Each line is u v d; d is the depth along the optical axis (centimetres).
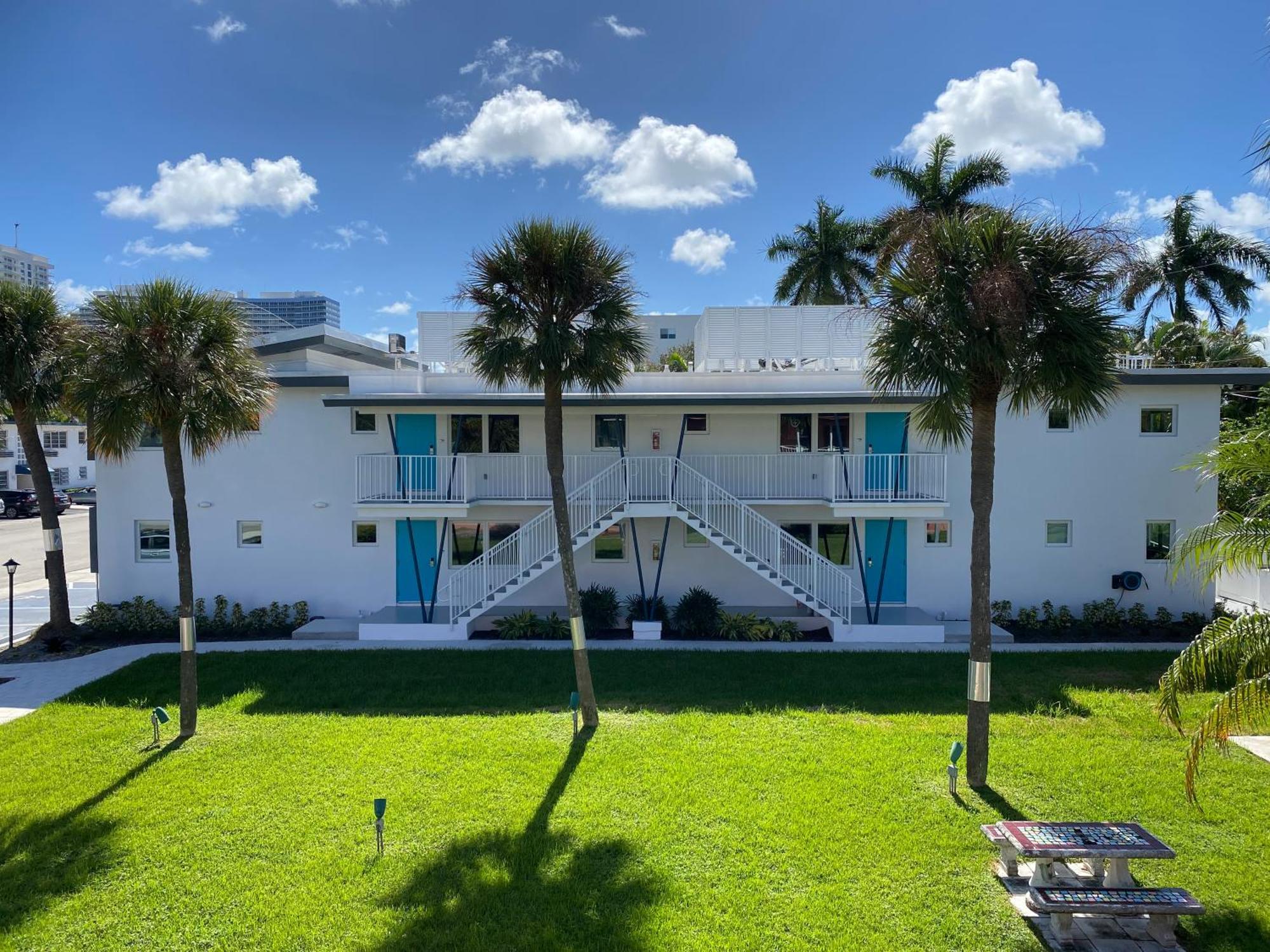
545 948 599
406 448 1775
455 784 893
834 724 1095
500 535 1795
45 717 1151
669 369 2553
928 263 860
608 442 1778
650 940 608
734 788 876
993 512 1730
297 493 1783
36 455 1611
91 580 2531
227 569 1786
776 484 1709
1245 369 1638
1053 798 852
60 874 713
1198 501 1706
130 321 973
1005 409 1719
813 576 1602
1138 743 1021
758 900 661
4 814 830
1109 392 898
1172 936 607
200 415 1028
